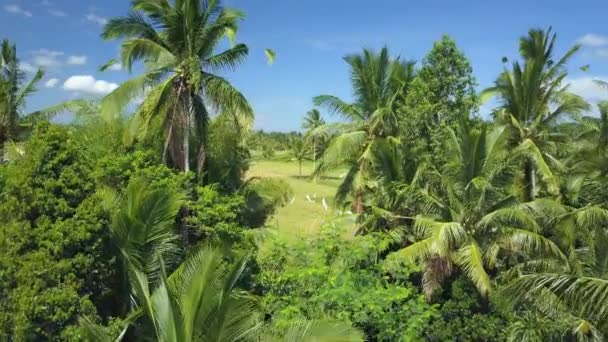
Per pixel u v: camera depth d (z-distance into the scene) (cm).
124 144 1992
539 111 2466
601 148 2469
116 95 1930
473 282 1706
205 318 998
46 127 1204
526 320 1537
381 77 2512
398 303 1371
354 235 2131
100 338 1056
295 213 4588
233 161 2486
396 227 1998
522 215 1716
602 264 1225
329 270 1405
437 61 2109
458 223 1764
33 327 1052
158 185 1680
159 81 1998
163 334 984
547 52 2419
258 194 2395
